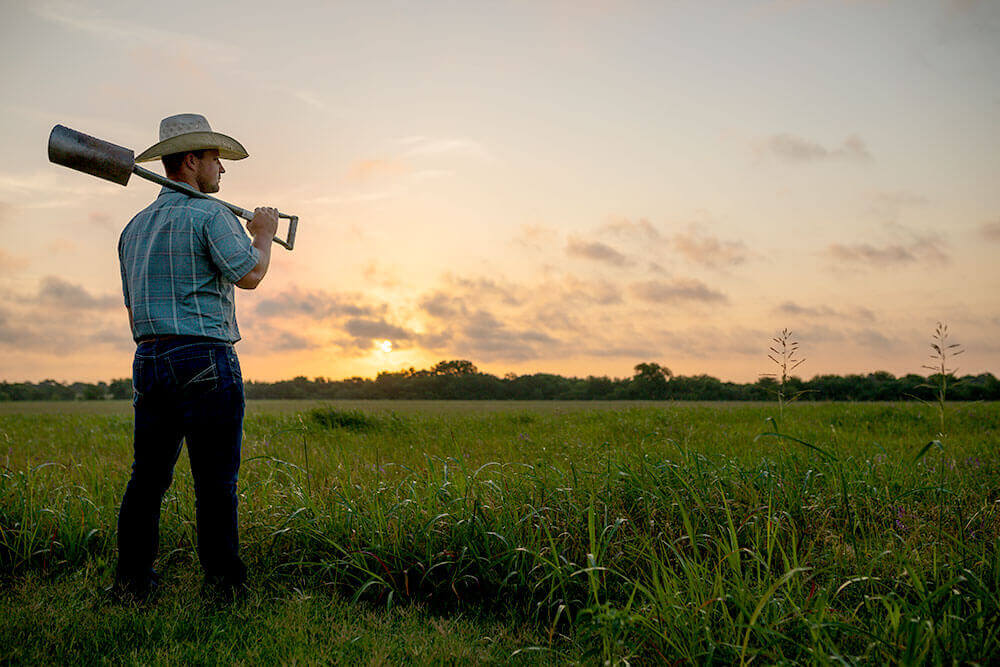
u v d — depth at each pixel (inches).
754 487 140.0
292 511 139.9
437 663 86.4
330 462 205.5
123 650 91.0
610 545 117.0
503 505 128.2
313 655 87.8
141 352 105.9
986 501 142.4
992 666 75.4
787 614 88.0
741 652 78.9
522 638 96.9
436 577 117.3
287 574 121.5
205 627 98.5
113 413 669.3
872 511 133.6
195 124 116.6
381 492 143.9
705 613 85.9
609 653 82.4
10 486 152.6
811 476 147.3
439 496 135.0
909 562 103.9
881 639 79.4
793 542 109.3
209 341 105.1
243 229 110.1
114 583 111.9
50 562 126.2
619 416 440.1
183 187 109.3
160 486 109.5
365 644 91.6
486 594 113.7
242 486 164.2
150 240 105.6
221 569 107.5
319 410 397.7
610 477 142.3
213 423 105.0
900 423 349.1
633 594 93.7
